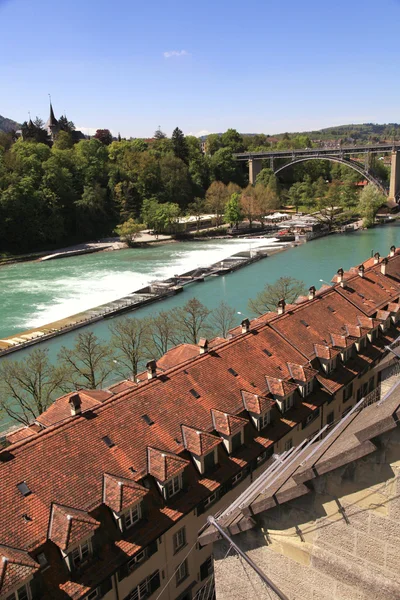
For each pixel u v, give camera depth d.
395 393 10.57
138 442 29.89
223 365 38.12
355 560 9.24
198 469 31.09
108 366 68.00
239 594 12.31
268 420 36.81
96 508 25.78
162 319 73.38
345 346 45.19
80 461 27.41
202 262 152.62
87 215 194.62
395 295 59.62
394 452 7.95
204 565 31.58
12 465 25.67
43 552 23.41
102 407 30.80
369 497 8.55
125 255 168.62
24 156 191.75
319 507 9.38
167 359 45.00
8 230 168.62
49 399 56.34
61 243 184.62
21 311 106.88
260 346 41.78
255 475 34.88
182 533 29.53
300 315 47.84
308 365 42.25
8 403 59.47
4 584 20.53
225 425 32.91
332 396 41.84
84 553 24.44
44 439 27.52
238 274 136.25
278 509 10.14
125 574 25.89
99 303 111.25
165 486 28.61
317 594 10.22
